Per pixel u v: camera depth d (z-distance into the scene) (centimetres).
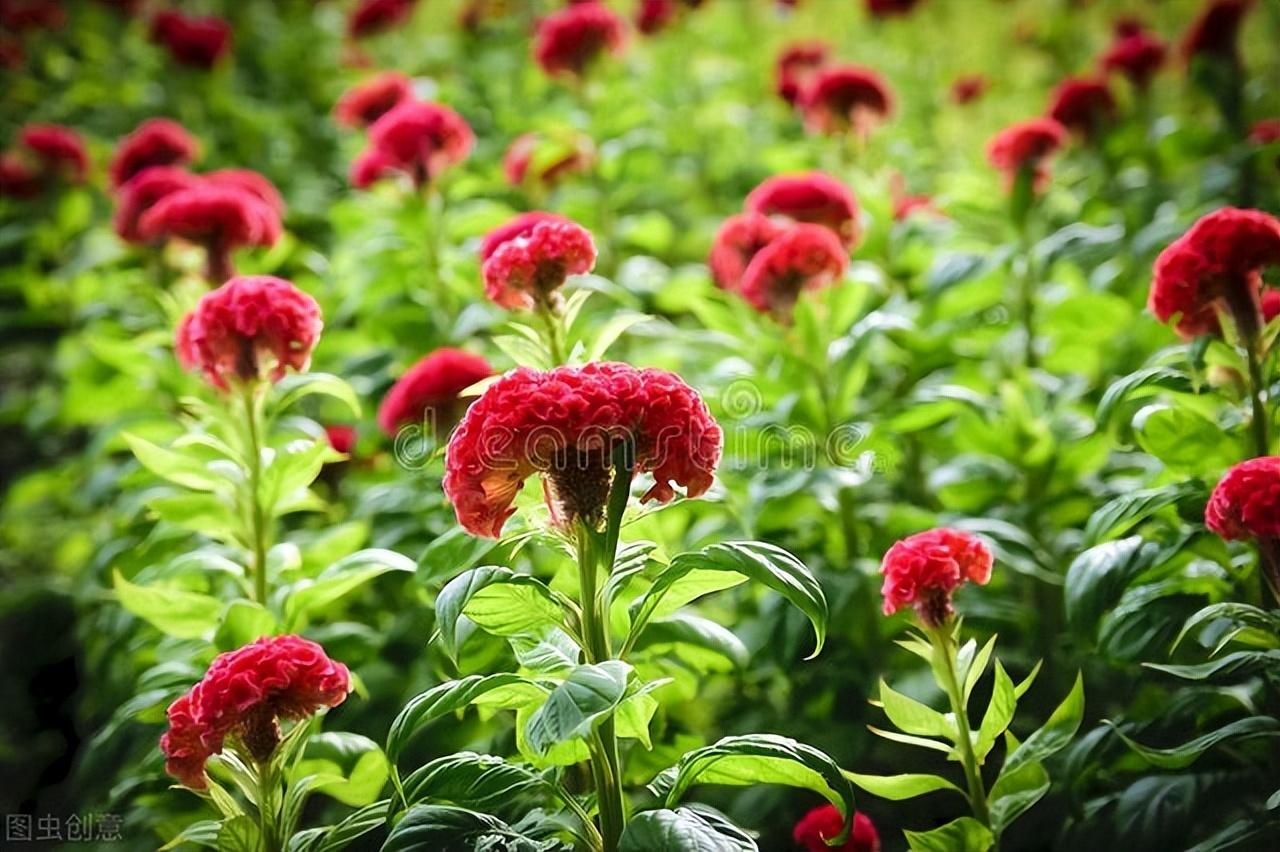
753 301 135
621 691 93
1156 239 153
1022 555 130
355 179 166
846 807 99
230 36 273
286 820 106
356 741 115
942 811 129
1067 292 156
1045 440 136
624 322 114
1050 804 120
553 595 100
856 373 134
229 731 102
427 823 98
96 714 151
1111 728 113
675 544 132
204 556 121
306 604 116
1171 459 117
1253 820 108
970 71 281
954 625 107
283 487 121
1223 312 115
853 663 129
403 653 127
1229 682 123
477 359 130
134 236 159
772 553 100
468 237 168
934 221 168
